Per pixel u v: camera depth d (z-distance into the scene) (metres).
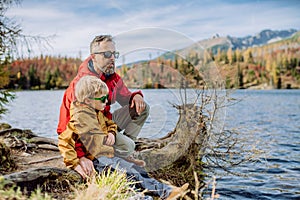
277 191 4.48
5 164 3.46
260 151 4.63
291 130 9.08
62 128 3.31
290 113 13.41
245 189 4.46
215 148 4.68
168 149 4.06
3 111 5.61
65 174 3.24
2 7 5.34
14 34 5.45
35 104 13.45
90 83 3.21
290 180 4.86
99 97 3.24
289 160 5.85
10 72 5.77
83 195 2.77
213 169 4.50
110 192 2.83
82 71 3.55
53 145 4.64
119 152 3.50
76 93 3.22
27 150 4.21
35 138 4.72
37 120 9.30
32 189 2.94
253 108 15.52
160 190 3.37
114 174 3.06
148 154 3.96
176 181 3.86
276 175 5.05
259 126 9.77
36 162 3.76
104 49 3.48
